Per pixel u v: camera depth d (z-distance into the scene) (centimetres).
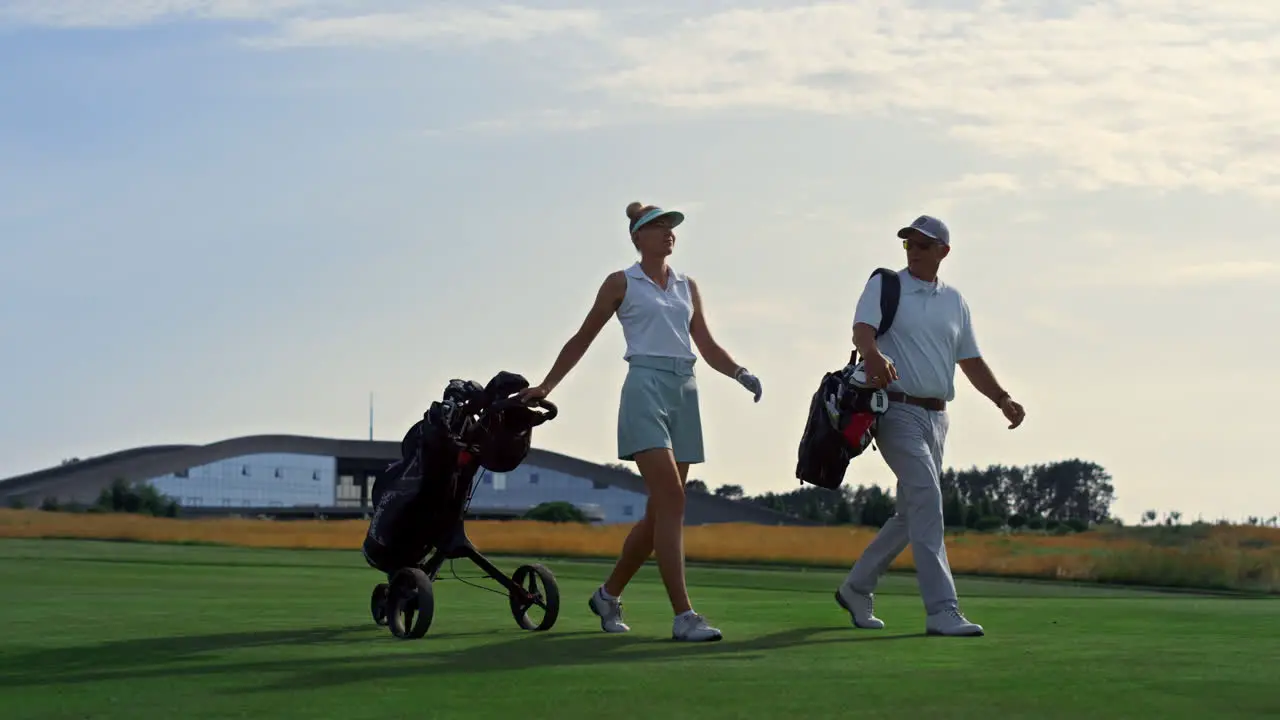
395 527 961
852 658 768
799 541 2948
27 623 1012
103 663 748
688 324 941
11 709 586
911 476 946
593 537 3272
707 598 1410
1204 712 575
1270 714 571
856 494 6006
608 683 659
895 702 600
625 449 919
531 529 3450
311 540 3284
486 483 12244
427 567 984
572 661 751
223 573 1788
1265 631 949
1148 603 1291
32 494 10556
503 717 561
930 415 958
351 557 2431
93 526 3434
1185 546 2136
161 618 1055
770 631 958
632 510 12350
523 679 673
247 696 619
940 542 943
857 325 952
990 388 999
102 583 1545
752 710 579
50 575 1706
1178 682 664
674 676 685
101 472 11344
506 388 938
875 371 923
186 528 3459
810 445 950
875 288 953
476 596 1335
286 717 563
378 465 13975
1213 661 752
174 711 579
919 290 959
